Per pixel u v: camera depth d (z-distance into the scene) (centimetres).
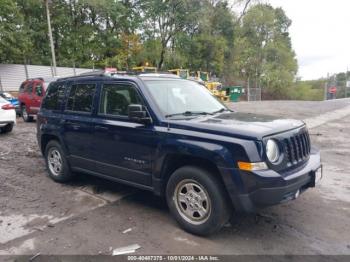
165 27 3762
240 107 2066
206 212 373
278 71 5475
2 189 556
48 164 607
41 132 605
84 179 607
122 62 3481
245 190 340
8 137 1048
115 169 470
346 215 441
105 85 489
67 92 561
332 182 585
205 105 484
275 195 336
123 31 3678
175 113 430
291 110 1820
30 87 1427
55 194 531
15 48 2394
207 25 3809
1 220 434
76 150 534
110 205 482
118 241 375
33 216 446
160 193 420
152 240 376
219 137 356
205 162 377
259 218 432
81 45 3400
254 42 5322
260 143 340
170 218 435
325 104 2344
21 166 700
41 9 3139
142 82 444
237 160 341
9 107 1099
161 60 3816
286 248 356
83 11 3453
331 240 373
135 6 3781
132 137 433
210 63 4275
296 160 380
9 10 2378
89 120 497
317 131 1152
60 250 356
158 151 404
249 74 5341
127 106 450
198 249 355
